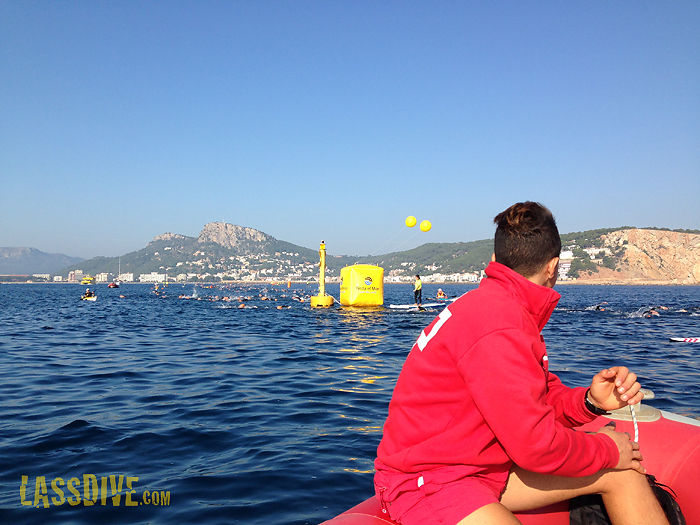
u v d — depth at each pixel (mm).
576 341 14477
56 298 53125
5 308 32625
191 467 4582
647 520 1915
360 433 5648
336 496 3979
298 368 9867
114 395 7523
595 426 2555
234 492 4031
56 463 4664
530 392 1701
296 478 4328
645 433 2430
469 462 1855
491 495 1793
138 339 15008
